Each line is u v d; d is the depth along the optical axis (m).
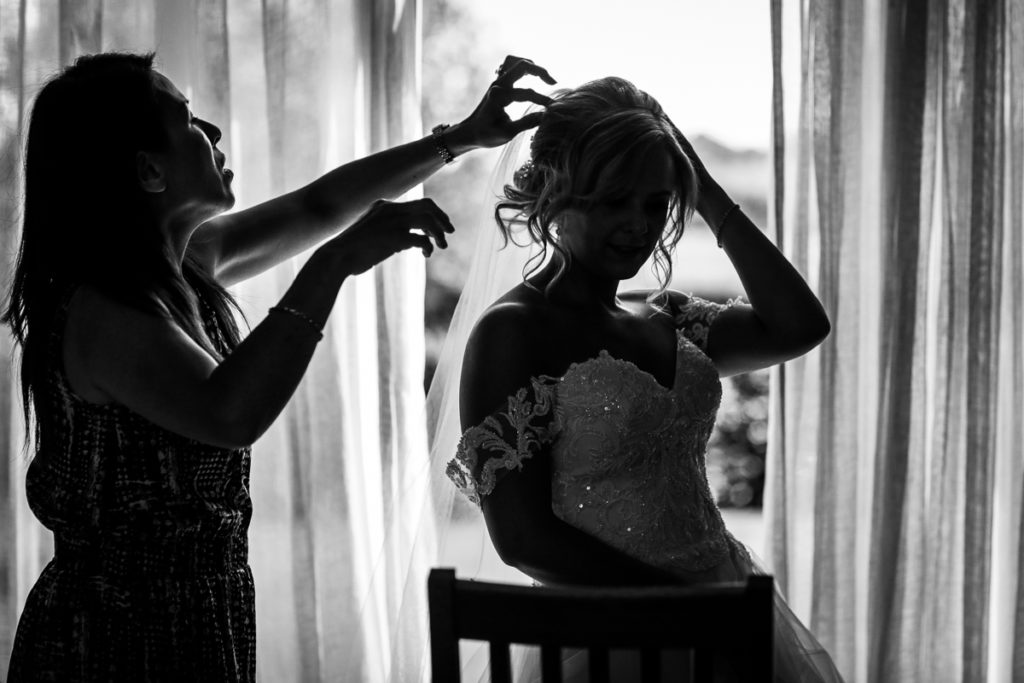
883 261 2.39
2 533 2.36
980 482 2.40
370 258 1.42
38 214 1.40
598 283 1.67
